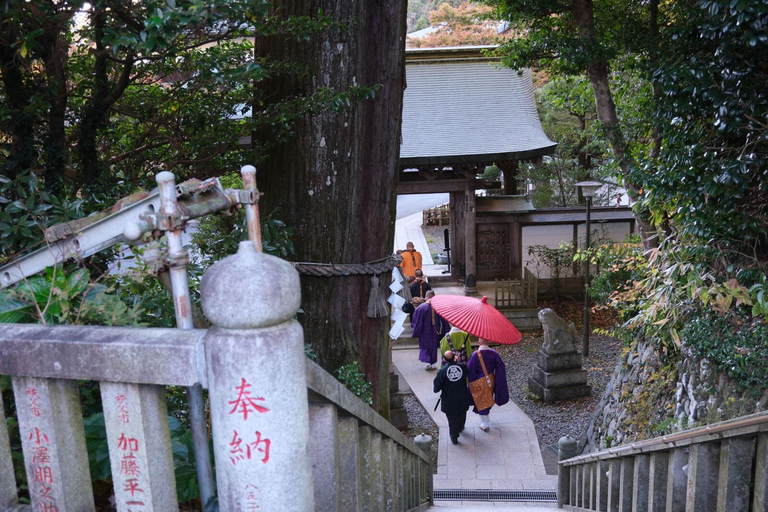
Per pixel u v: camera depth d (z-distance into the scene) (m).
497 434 9.05
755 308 4.61
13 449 2.08
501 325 8.34
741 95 5.04
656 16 7.51
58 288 1.85
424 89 16.06
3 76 3.40
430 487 6.35
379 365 6.32
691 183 5.38
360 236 5.90
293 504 1.29
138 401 1.35
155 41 2.52
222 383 1.22
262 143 5.54
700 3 5.10
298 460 1.29
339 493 2.02
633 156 8.66
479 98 15.95
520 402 10.39
